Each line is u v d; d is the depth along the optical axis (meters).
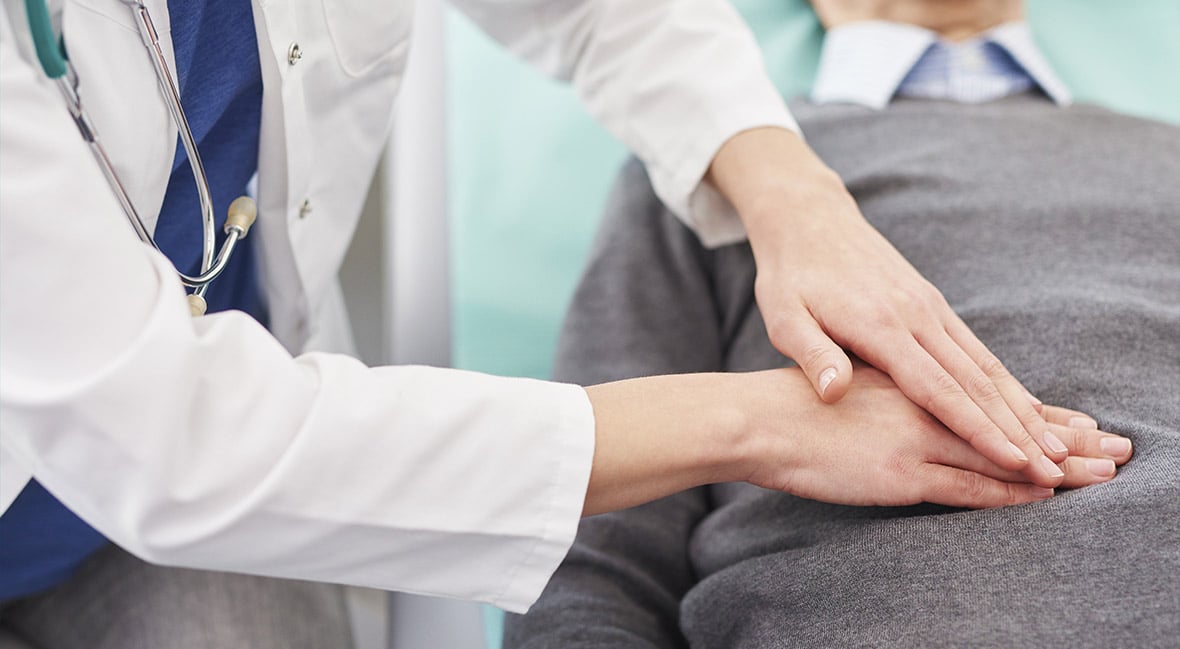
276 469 0.54
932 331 0.74
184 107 0.71
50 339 0.51
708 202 1.00
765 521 0.86
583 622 0.84
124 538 0.56
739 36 1.00
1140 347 0.83
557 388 0.63
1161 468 0.69
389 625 1.02
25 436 0.52
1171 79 1.53
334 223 0.89
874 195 1.10
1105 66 1.54
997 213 1.00
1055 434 0.73
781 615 0.75
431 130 1.51
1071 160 1.07
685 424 0.67
